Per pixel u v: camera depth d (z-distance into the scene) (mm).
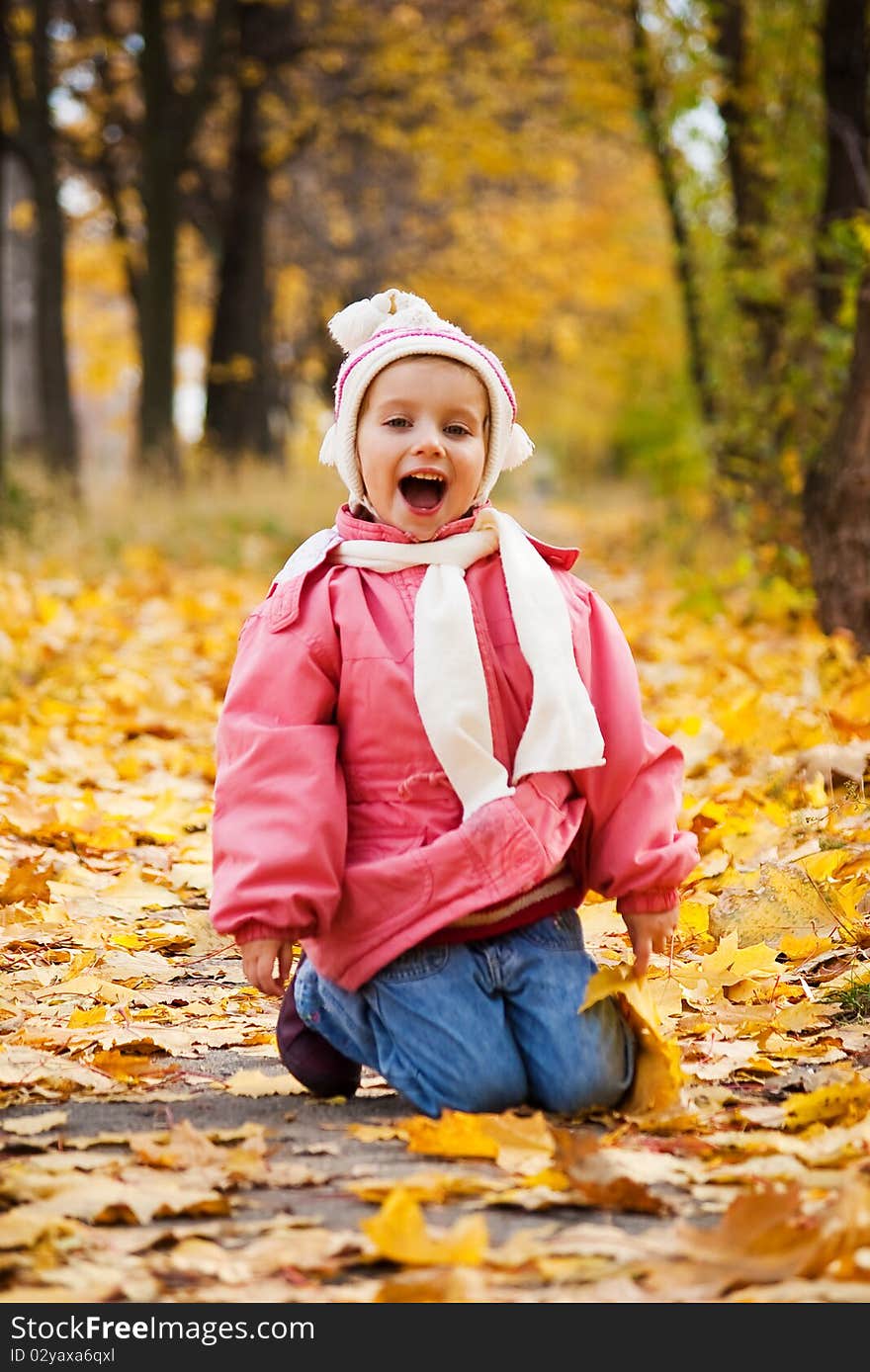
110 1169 2559
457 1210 2404
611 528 21484
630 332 24625
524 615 2943
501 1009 2867
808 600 8977
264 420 23594
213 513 16047
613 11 14102
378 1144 2744
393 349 3049
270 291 27859
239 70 21281
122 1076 3137
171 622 10477
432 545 3010
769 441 10555
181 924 4461
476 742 2842
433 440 2996
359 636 2932
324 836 2811
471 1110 2824
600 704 3016
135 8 20734
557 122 20578
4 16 18219
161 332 18938
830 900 3943
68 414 19188
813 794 4645
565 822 2900
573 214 28906
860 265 8875
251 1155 2590
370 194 28828
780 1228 2115
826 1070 3047
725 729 5723
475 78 21453
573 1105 2822
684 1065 3121
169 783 6258
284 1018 3111
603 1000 2887
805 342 10797
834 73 10117
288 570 3059
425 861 2811
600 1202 2373
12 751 6352
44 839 5262
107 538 14203
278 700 2918
